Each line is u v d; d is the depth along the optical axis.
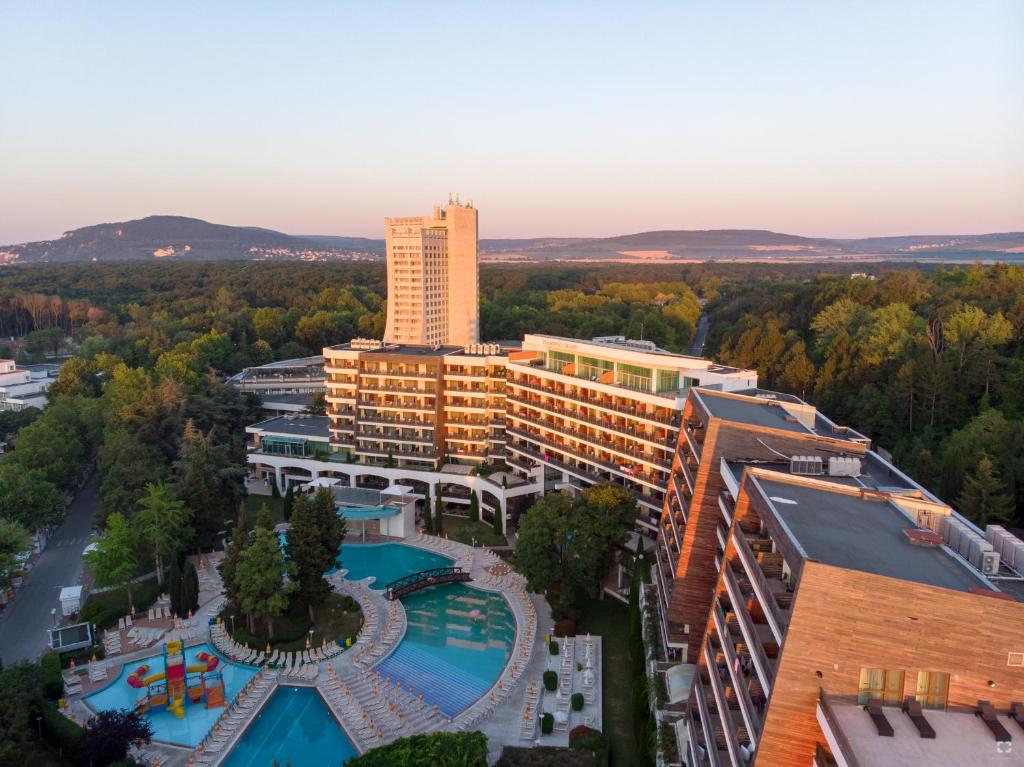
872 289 180.62
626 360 100.19
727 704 44.97
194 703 69.31
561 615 83.19
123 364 171.12
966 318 137.38
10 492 101.44
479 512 116.31
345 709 67.44
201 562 100.25
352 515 107.69
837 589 35.84
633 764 59.22
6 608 86.62
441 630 83.56
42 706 63.09
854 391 135.00
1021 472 85.81
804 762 37.41
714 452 62.09
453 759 49.47
